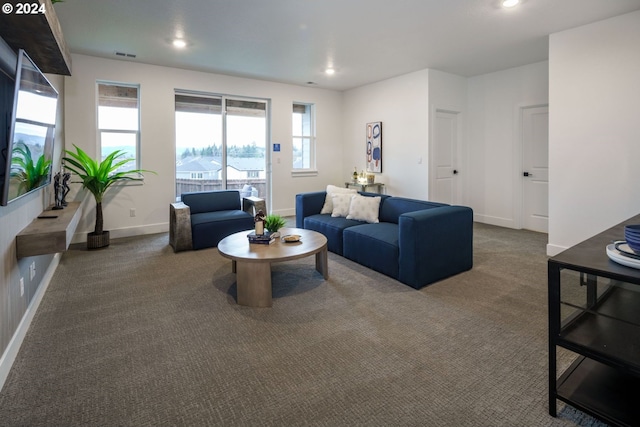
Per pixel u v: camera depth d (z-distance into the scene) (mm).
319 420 1564
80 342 2236
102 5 3293
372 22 3713
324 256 3338
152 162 5340
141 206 5301
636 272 1309
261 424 1543
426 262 3133
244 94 6137
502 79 5688
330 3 3277
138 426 1538
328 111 7199
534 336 2279
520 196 5633
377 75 5980
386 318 2549
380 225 3984
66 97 4676
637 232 1417
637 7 3336
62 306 2771
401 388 1775
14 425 1538
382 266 3455
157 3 3260
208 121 5980
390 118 6262
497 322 2475
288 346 2182
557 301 1512
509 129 5660
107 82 4988
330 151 7301
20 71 1996
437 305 2760
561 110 3945
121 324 2480
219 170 6152
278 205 6727
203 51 4637
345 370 1932
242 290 2783
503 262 3863
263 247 3045
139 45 4391
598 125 3688
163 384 1823
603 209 3699
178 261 3967
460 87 6055
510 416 1576
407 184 6043
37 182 2576
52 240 2338
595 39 3674
